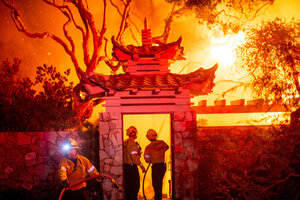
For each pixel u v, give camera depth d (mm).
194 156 6973
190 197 6879
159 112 7074
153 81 6840
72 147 5797
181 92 7039
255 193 5570
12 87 9125
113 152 7023
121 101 7090
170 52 7496
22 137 7527
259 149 5691
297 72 7719
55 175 7684
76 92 7816
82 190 5840
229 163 7594
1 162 7277
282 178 5680
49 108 8789
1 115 8180
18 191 7297
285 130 6055
